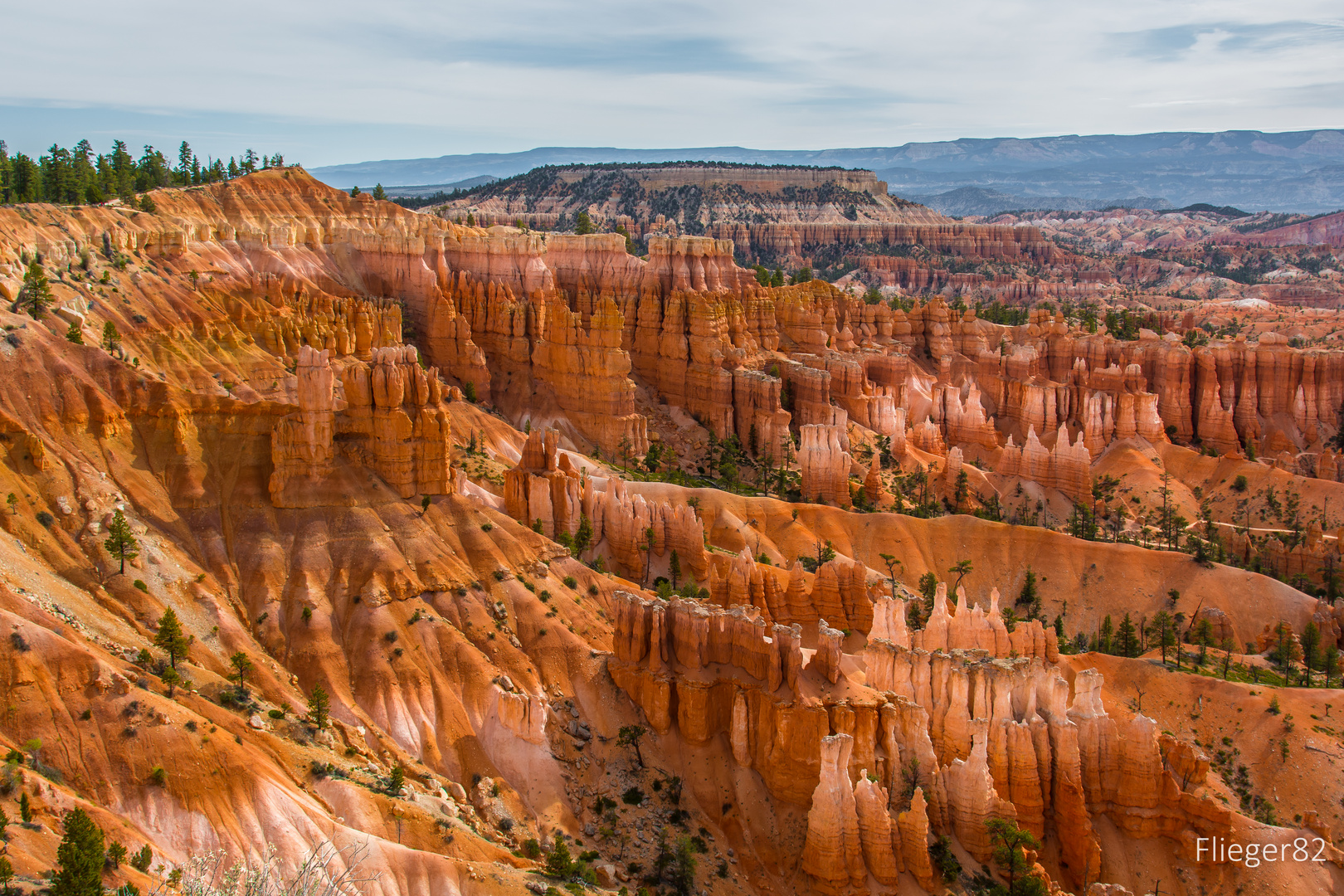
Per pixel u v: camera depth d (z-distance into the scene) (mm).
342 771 81688
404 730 90375
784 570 134750
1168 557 150750
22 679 72125
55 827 63312
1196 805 92938
